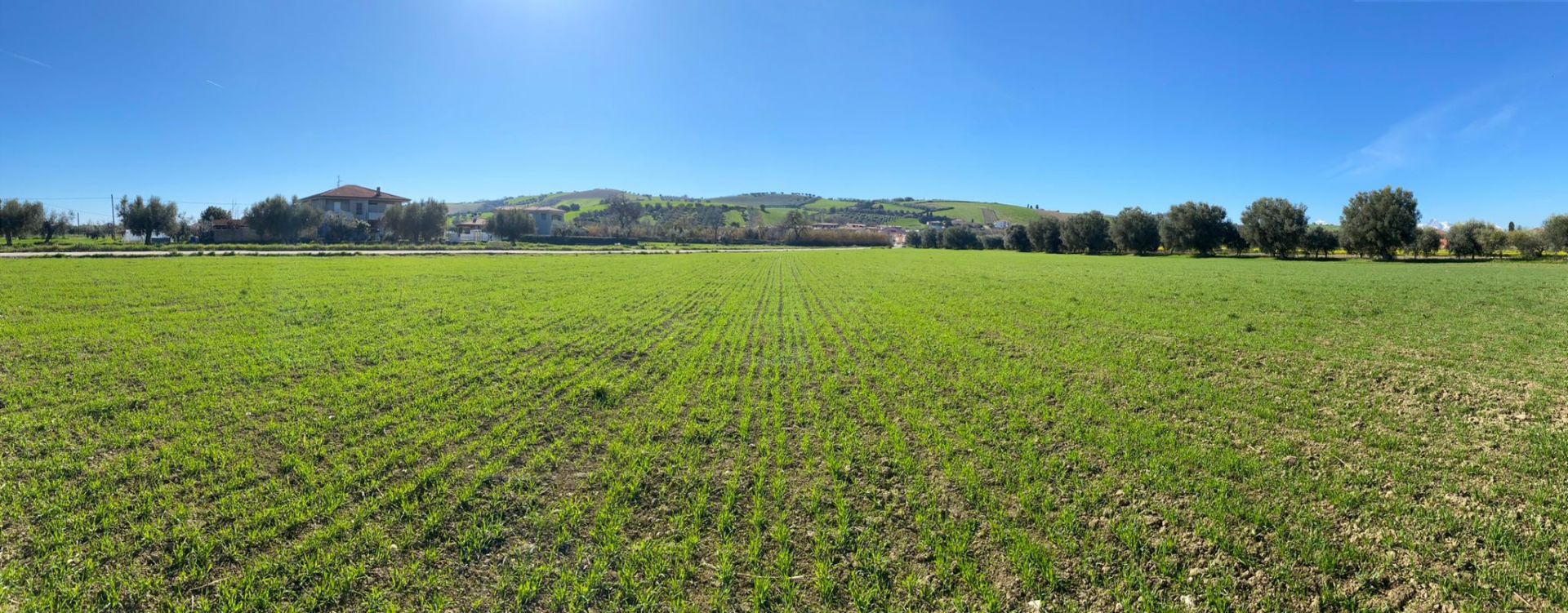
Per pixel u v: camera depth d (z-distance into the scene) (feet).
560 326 52.65
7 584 14.57
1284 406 29.84
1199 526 17.88
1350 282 105.29
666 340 47.11
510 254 206.49
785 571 15.81
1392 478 21.17
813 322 58.29
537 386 32.68
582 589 14.76
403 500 18.95
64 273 88.38
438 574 15.51
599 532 17.46
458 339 45.52
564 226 434.71
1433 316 60.64
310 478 20.22
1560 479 20.81
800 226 488.85
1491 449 23.94
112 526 17.08
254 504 18.52
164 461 21.33
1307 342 46.75
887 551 16.88
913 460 22.80
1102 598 14.85
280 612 14.05
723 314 63.41
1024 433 25.89
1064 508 18.98
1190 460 22.71
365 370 35.35
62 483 19.56
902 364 39.14
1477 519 18.06
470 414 27.63
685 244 378.94
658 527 17.93
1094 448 23.99
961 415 28.27
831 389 32.71
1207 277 120.57
